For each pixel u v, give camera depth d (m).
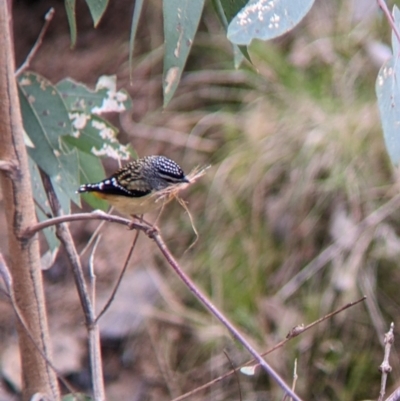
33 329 4.81
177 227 11.18
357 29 11.81
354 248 10.31
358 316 10.03
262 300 10.36
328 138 11.03
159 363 10.48
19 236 4.68
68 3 4.78
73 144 6.50
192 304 10.82
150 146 11.98
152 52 12.98
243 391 9.98
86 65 13.27
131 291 11.12
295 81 11.77
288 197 10.74
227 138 11.65
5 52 4.54
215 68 12.48
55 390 4.94
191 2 4.40
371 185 10.65
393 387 9.77
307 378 9.91
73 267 5.15
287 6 4.09
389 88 4.22
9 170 4.58
